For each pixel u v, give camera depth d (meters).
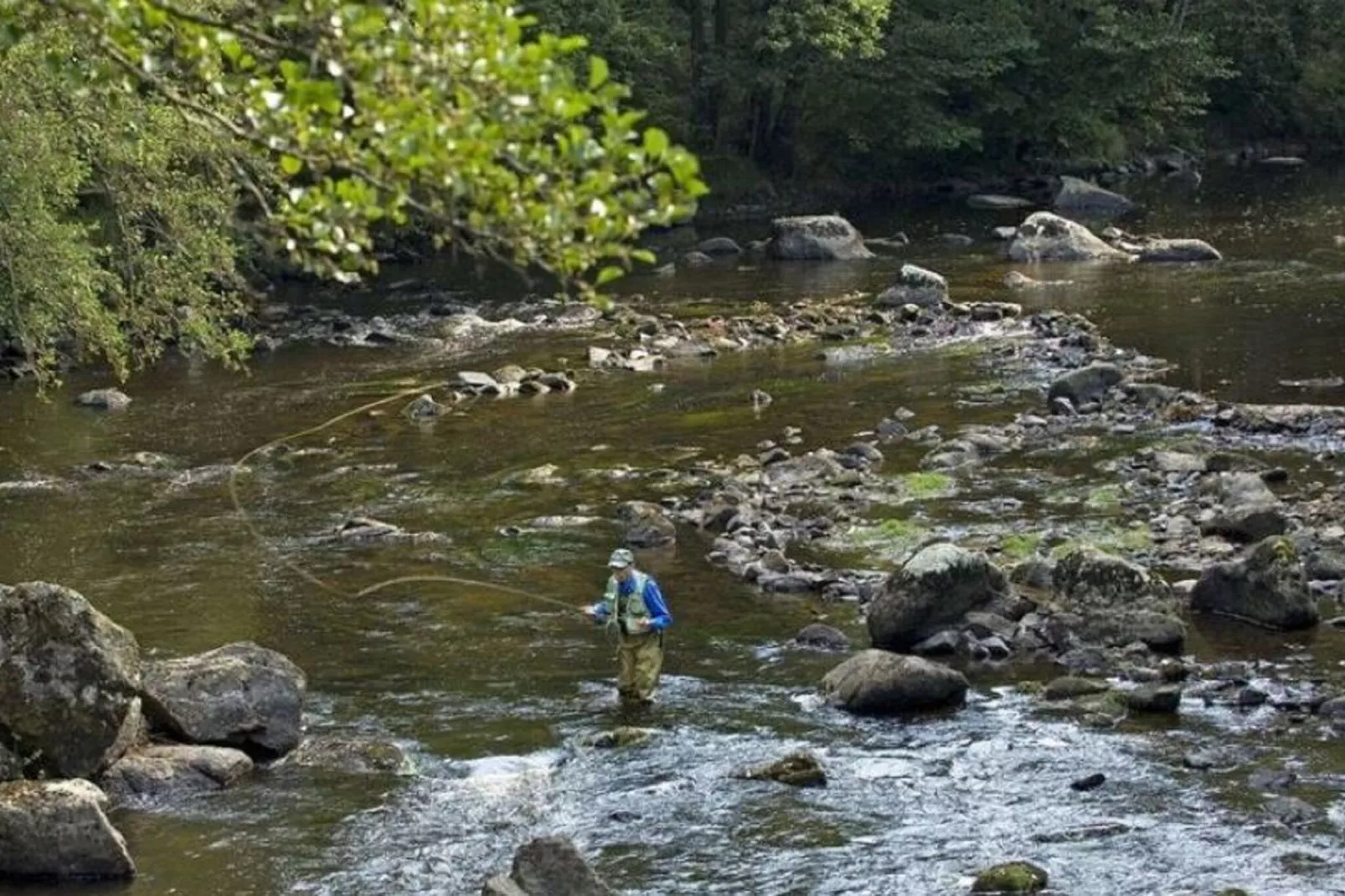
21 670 15.48
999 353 36.16
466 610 20.84
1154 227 55.78
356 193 8.00
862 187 69.75
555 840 13.00
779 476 26.52
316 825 14.84
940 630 18.98
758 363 36.53
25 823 13.90
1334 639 18.58
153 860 14.20
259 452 29.61
